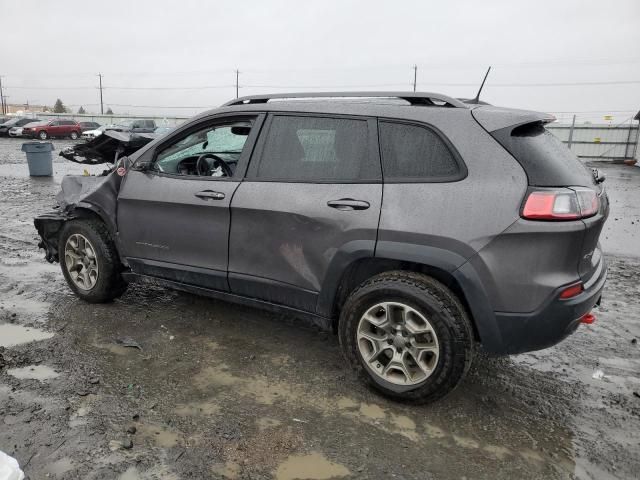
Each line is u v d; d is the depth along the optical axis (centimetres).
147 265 394
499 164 267
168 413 281
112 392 299
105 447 248
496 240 261
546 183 259
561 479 239
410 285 280
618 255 691
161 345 364
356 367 305
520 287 260
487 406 300
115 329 388
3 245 640
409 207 282
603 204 292
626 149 3086
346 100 328
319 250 310
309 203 311
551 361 363
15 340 364
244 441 258
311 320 331
